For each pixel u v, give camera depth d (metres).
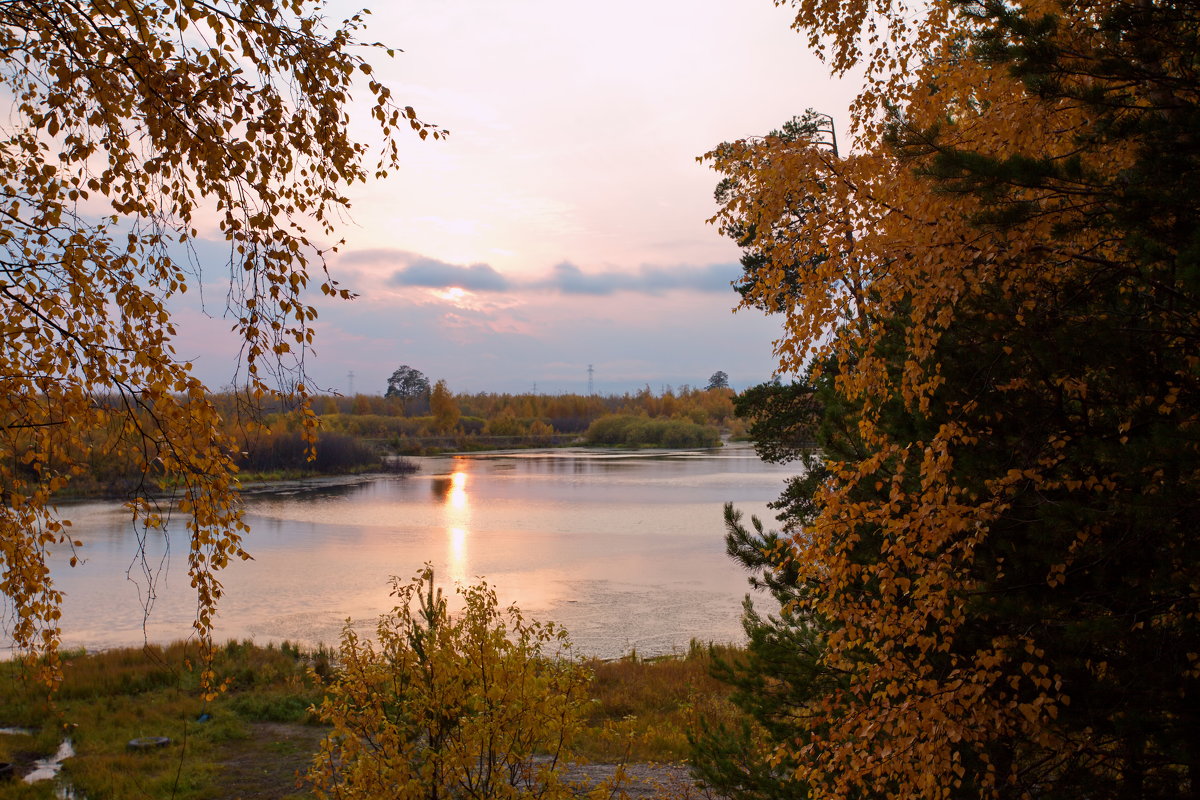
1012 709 3.99
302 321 4.37
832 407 6.40
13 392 4.40
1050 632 4.03
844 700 5.72
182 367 4.44
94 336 4.54
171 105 4.14
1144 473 3.51
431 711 7.08
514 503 49.94
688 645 19.09
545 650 18.61
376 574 27.55
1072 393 4.11
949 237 4.16
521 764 7.12
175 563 28.58
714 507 46.38
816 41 6.71
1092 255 4.17
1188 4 3.56
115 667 16.66
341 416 126.56
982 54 4.04
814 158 4.87
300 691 15.79
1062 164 3.96
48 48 4.26
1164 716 3.70
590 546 33.53
